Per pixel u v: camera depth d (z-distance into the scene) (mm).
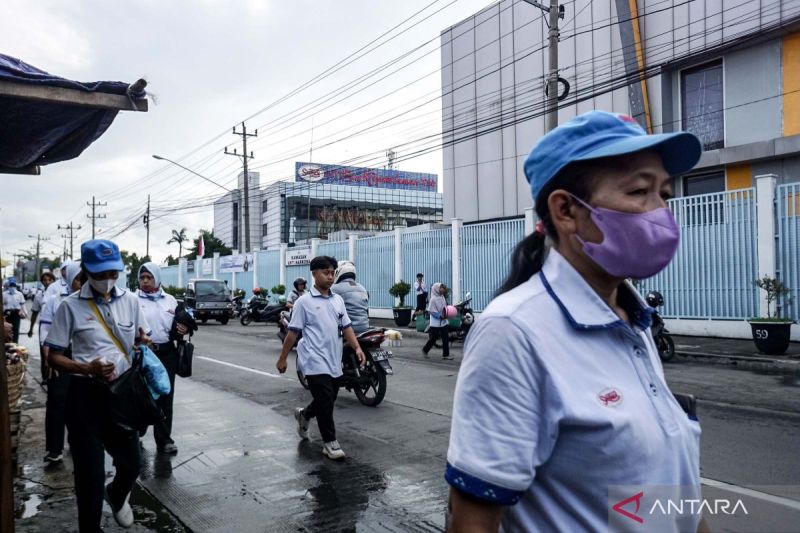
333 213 54938
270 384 9398
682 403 1397
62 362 3588
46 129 3588
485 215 24750
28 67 3105
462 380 1230
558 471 1172
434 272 20875
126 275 46719
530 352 1170
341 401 7949
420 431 6328
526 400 1160
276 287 26484
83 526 3553
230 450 5742
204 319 25547
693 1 17391
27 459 5555
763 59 16328
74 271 4797
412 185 63344
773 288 11898
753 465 4875
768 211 12578
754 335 11250
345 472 5047
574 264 1328
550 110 13906
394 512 4207
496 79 24125
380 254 23469
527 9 22781
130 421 3514
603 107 20516
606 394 1162
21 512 4289
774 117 16172
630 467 1137
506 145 23906
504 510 1245
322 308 5461
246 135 32438
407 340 16219
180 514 4219
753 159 16172
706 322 13672
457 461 1179
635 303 1397
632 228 1217
